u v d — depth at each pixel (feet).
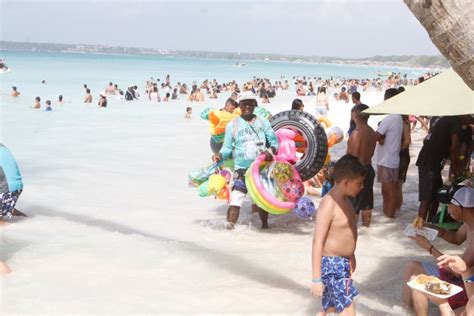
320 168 26.09
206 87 161.48
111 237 23.91
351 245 14.39
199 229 25.81
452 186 14.42
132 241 23.35
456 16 9.12
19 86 143.43
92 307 16.63
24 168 40.40
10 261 20.48
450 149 22.85
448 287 13.80
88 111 92.53
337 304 14.14
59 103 104.68
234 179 25.79
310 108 93.71
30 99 109.29
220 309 16.71
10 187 25.52
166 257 21.44
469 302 13.25
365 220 26.04
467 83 9.57
